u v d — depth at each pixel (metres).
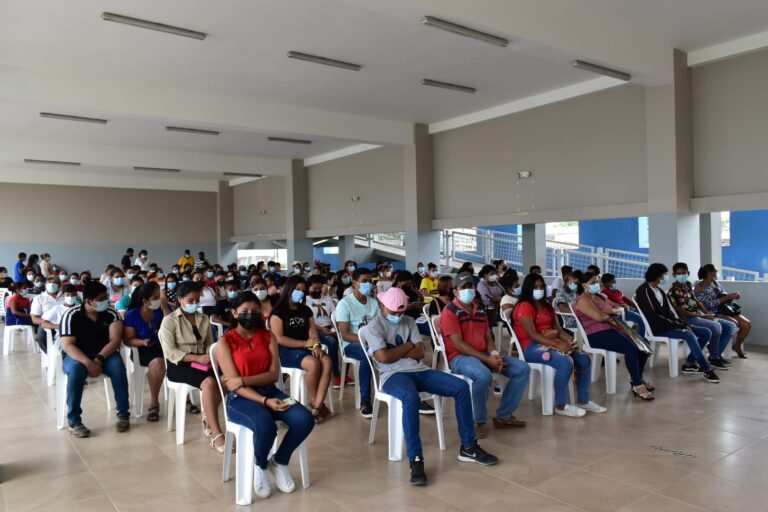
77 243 16.56
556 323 4.89
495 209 10.49
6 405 5.20
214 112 9.06
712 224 8.25
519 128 10.01
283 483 3.22
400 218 12.50
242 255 21.31
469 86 8.96
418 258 11.49
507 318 5.05
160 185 17.59
